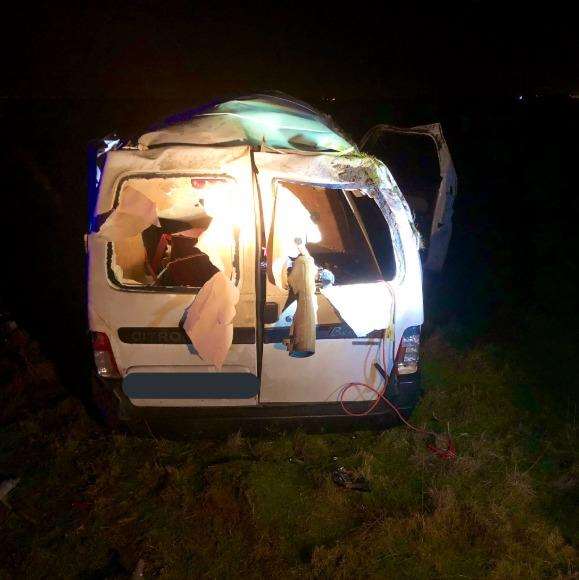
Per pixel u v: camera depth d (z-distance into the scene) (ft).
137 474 11.66
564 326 18.58
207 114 12.98
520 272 22.74
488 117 45.24
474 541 10.33
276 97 14.75
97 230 10.27
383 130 19.26
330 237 14.03
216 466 11.73
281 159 10.29
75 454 12.27
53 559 9.84
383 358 11.06
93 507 10.89
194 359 10.66
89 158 11.77
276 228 10.41
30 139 34.60
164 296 10.42
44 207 27.12
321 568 9.70
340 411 11.28
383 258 12.09
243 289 10.42
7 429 13.06
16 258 22.74
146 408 10.94
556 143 40.73
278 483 11.46
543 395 14.89
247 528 10.47
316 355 10.78
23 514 10.76
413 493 11.44
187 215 12.04
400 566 9.84
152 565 9.73
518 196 31.71
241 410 11.06
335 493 11.10
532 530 10.57
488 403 14.46
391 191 11.15
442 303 19.95
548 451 12.79
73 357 16.11
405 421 11.76
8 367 15.53
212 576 9.57
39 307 19.11
